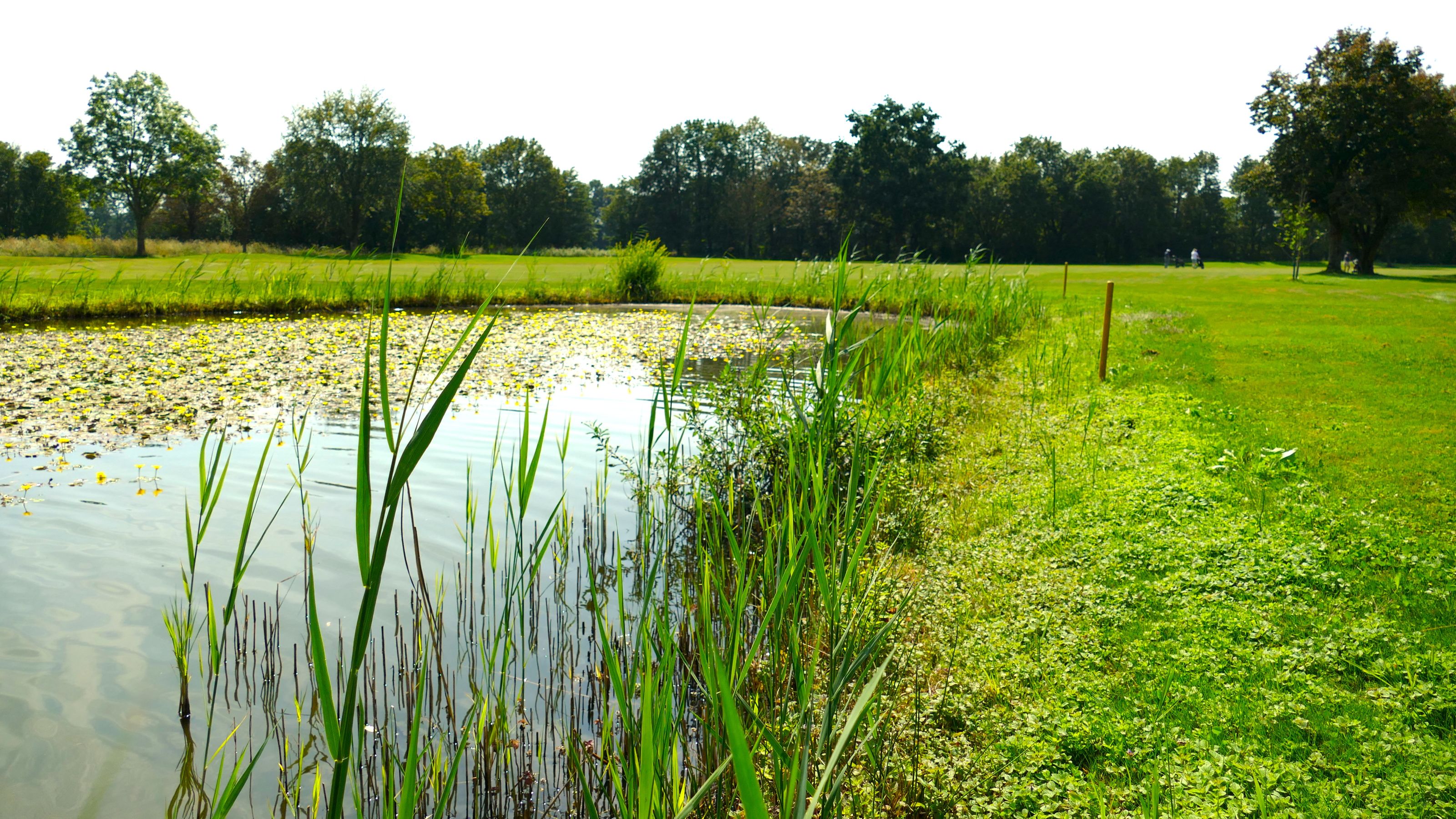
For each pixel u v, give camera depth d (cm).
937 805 344
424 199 7944
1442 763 339
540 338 1894
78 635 512
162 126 5531
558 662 494
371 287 2217
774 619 427
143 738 418
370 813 370
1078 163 10694
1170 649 453
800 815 236
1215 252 10888
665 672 323
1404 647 436
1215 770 338
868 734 361
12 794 373
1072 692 411
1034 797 339
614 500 779
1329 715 382
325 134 7344
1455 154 4678
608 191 12219
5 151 8925
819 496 458
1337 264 5094
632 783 297
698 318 2422
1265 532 605
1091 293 3134
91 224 9281
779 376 1212
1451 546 567
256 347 1658
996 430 971
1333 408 1018
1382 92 4684
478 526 705
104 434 973
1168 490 704
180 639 429
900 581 545
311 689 462
